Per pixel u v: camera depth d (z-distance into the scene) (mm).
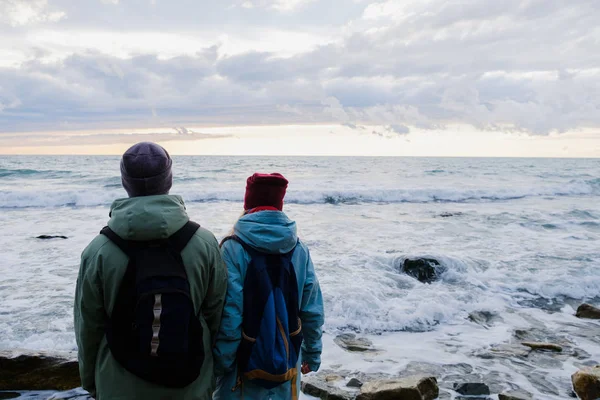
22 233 11188
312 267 2312
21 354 3914
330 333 5387
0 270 7684
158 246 1835
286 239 2145
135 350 1750
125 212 1783
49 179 27797
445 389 4031
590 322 5871
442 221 13641
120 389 1790
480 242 10352
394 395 3590
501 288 7035
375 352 4875
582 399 3830
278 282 2119
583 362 4656
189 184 26547
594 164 58906
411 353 4863
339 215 15164
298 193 19797
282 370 2035
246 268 2125
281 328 2072
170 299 1752
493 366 4547
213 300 2010
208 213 14844
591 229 12188
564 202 19969
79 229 11867
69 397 3809
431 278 7441
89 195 17828
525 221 13469
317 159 65750
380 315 5805
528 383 4176
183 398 1845
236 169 38188
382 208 17438
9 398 3770
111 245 1798
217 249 2008
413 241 10422
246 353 2057
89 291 1794
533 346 5023
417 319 5781
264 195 2240
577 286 7043
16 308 5832
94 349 1892
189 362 1816
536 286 7023
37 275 7410
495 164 55344
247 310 2074
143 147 1925
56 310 5781
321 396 3803
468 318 5957
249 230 2135
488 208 17562
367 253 8898
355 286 6605
